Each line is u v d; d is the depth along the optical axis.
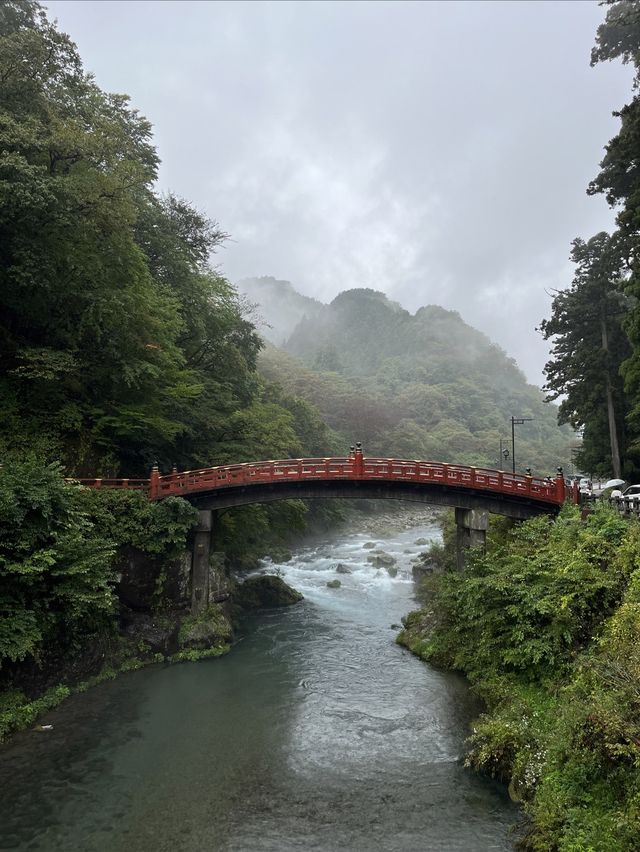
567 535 20.81
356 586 38.19
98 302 23.73
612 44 30.11
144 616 23.73
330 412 108.81
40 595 17.86
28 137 21.12
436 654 22.88
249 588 33.06
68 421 24.42
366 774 14.43
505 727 14.65
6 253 22.50
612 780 10.85
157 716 17.78
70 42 24.00
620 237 30.02
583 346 35.31
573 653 16.05
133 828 12.11
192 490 25.66
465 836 11.79
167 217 36.47
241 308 51.25
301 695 19.66
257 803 13.09
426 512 86.81
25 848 11.42
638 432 34.19
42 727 16.77
